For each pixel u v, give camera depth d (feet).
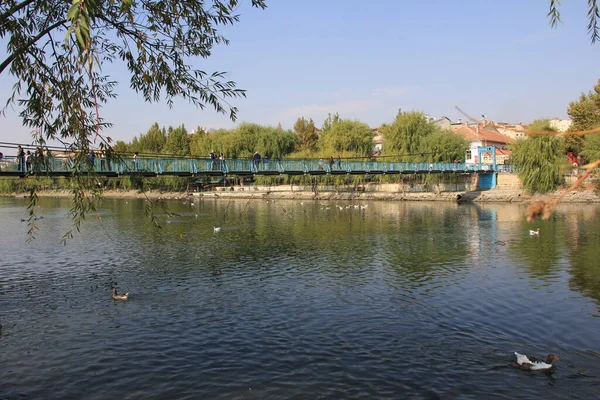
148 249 112.98
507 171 277.44
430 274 81.25
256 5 33.68
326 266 89.97
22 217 200.44
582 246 104.32
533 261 89.61
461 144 283.59
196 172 134.31
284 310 61.98
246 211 222.07
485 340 50.11
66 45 19.20
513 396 38.11
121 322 57.93
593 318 56.03
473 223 155.53
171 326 56.24
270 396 38.99
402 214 193.67
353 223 163.63
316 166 194.80
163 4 32.01
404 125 282.15
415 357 46.09
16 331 55.01
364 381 41.32
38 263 96.22
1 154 75.66
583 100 261.85
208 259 99.09
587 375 41.45
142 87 34.76
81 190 32.45
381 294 68.80
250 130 329.72
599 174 184.96
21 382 42.06
